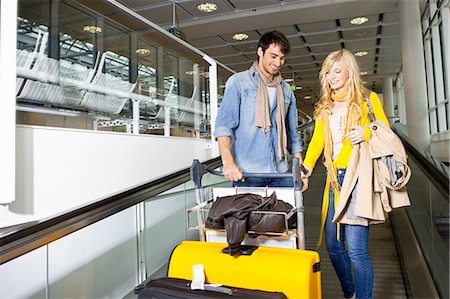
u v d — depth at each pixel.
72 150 2.12
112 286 2.42
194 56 4.24
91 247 2.26
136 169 2.81
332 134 1.97
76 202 2.13
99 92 2.80
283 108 2.21
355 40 8.03
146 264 2.78
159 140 3.20
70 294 2.08
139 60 3.31
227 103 2.10
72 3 2.50
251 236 1.71
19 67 2.05
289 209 1.60
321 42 8.10
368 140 1.78
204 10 5.96
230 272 1.49
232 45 8.05
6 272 1.73
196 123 4.33
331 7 5.79
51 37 2.32
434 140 5.30
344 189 1.79
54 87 2.33
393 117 12.59
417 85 5.46
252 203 1.58
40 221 1.52
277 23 6.44
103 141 2.41
